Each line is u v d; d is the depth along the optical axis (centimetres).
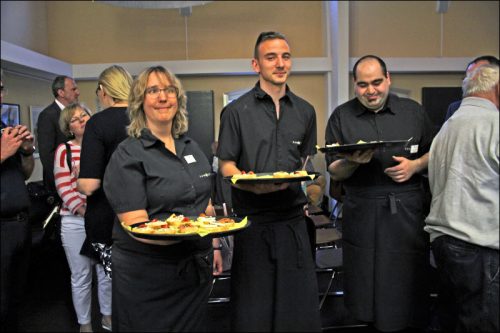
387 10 706
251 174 181
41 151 365
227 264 302
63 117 273
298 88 716
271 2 707
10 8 548
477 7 717
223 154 202
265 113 199
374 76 217
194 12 698
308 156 218
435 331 261
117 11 694
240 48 706
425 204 257
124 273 180
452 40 718
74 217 264
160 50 700
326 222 381
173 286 181
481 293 189
